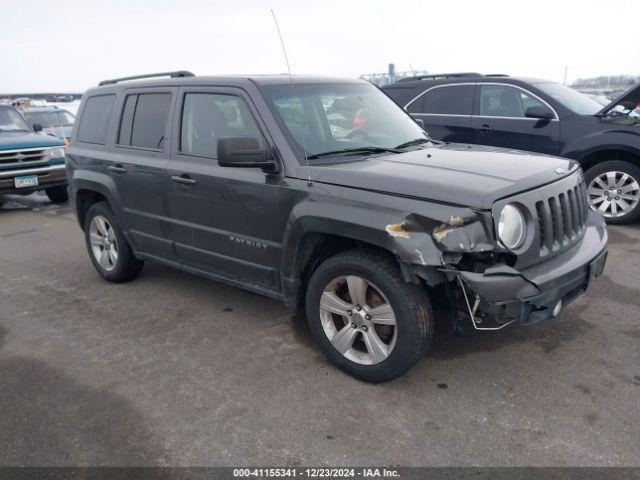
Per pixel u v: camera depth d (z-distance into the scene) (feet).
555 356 12.08
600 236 12.27
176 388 11.48
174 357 12.81
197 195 13.83
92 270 19.67
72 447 9.71
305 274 12.56
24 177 31.35
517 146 23.91
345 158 12.34
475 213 9.64
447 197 9.89
